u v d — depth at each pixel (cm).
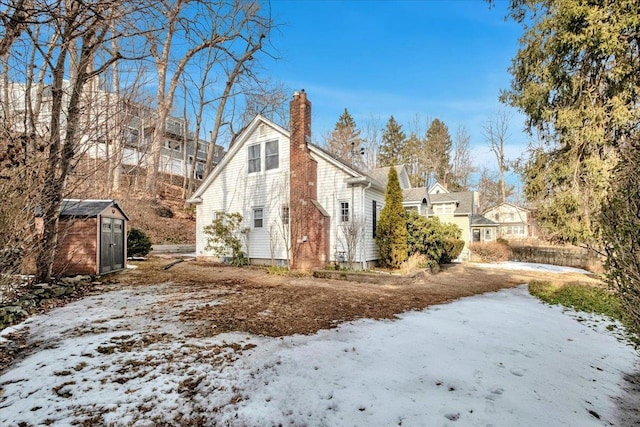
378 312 638
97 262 949
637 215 366
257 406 300
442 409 303
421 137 4659
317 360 400
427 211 1931
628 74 1012
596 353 465
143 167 2461
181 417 283
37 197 551
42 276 743
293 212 1258
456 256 1744
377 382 350
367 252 1284
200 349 426
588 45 1020
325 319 577
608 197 436
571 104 1136
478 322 589
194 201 1605
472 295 866
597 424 292
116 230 1080
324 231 1256
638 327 376
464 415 294
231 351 422
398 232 1228
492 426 279
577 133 1086
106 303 670
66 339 457
